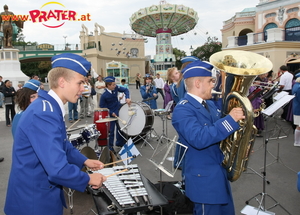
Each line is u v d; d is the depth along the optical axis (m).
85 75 1.75
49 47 31.06
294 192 3.59
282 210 3.16
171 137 6.61
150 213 2.55
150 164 4.78
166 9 27.70
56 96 1.69
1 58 18.91
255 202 3.35
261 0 23.03
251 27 25.50
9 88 8.52
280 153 5.17
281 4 21.58
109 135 5.64
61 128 1.62
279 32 17.17
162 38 30.78
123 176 2.09
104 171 2.17
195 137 1.91
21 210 1.60
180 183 2.99
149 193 1.97
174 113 2.12
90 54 30.38
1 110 12.42
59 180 1.47
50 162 1.45
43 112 1.54
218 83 2.99
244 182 3.94
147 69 41.59
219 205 2.08
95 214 3.03
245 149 1.96
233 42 19.52
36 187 1.61
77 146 3.80
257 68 1.96
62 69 1.67
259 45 17.50
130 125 5.71
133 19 29.61
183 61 4.07
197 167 2.06
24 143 1.57
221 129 1.87
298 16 20.52
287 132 6.70
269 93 4.02
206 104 2.24
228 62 2.02
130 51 37.69
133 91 21.98
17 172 1.60
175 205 2.54
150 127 5.83
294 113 5.53
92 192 2.07
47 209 1.63
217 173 2.06
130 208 1.76
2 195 3.69
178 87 4.16
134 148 3.44
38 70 50.34
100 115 5.16
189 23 31.61
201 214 2.08
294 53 16.92
